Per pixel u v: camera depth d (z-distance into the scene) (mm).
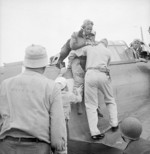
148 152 1836
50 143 1912
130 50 5203
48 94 1859
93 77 3262
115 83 4152
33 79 1908
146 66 5160
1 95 1980
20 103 1850
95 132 3152
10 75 3838
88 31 3561
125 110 3971
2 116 1949
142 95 4559
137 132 1955
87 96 3311
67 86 3314
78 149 2932
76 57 3713
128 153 1948
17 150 1817
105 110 3781
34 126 1787
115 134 3227
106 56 3479
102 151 2848
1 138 1919
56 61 4113
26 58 1962
